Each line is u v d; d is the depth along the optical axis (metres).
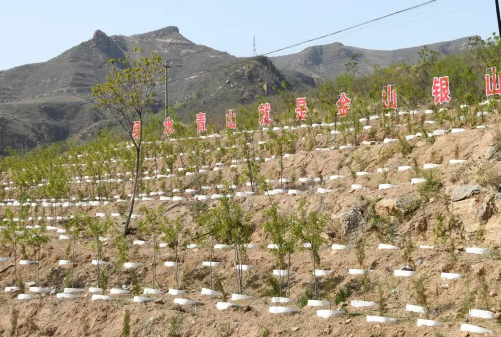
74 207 44.66
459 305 21.45
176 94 196.12
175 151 49.38
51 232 41.06
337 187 32.88
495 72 37.06
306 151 39.53
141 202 40.41
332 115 42.03
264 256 29.33
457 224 25.61
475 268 22.38
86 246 36.22
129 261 32.88
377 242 27.25
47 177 50.94
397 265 24.92
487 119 34.97
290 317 23.00
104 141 56.03
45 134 172.38
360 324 21.05
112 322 26.38
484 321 20.08
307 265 27.44
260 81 157.25
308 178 35.78
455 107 40.28
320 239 25.20
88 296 29.95
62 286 32.66
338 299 24.27
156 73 40.72
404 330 19.97
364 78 64.38
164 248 33.50
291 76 182.88
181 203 37.25
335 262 26.70
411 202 27.39
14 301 31.05
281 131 46.88
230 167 41.75
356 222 28.47
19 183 50.88
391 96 40.28
